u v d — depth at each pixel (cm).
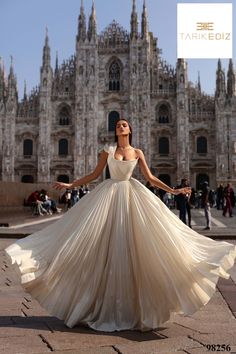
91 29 9694
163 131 9444
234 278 1278
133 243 771
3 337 707
